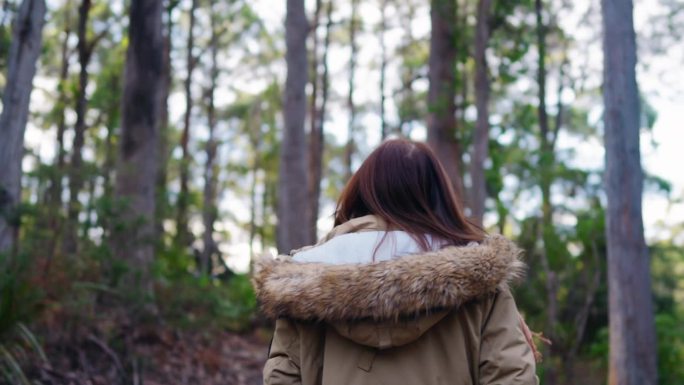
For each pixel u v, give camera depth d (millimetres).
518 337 1897
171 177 27484
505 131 13703
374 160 2100
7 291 6211
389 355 1857
